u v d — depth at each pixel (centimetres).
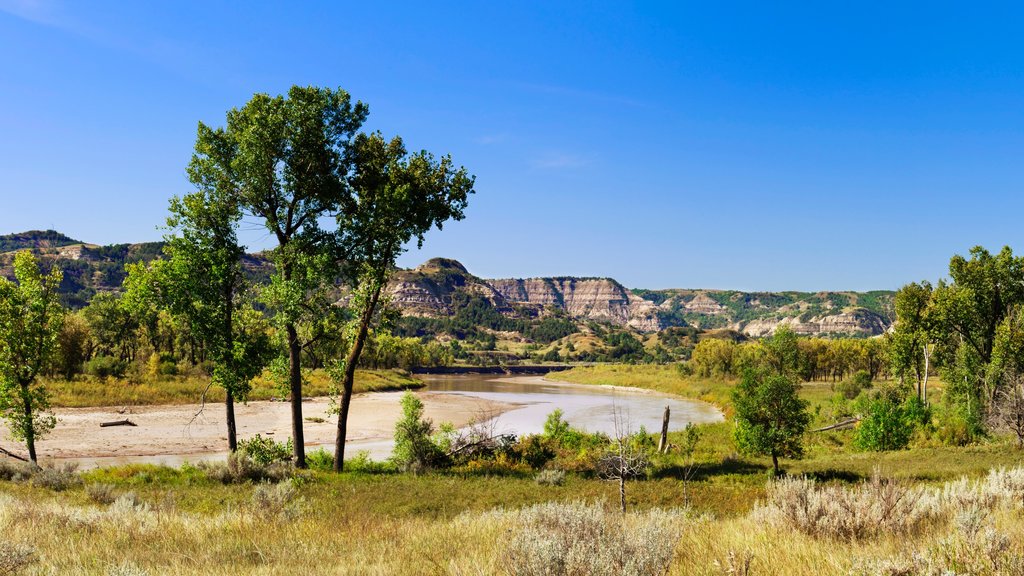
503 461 2934
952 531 714
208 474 2281
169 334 9575
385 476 2495
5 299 2489
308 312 2530
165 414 5456
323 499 1911
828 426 4659
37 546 844
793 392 2589
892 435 3512
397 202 2417
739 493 2161
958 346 5222
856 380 8369
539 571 551
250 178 2397
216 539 973
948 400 4919
